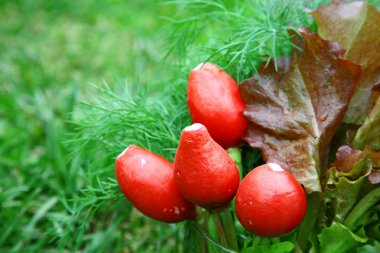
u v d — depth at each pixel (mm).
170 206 331
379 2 389
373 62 341
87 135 394
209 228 338
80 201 395
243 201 313
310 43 337
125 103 384
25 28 813
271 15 385
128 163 328
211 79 338
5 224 484
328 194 332
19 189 504
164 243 480
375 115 327
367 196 330
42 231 489
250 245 356
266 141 339
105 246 467
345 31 344
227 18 417
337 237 330
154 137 367
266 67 345
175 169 314
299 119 336
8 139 575
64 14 855
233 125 338
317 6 382
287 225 313
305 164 332
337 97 335
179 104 393
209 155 308
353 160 325
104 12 843
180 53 412
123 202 458
